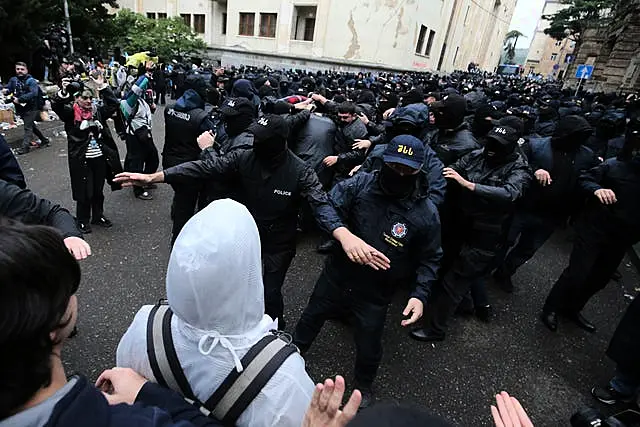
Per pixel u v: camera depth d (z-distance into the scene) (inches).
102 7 701.3
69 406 21.4
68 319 24.0
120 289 128.4
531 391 105.1
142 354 37.5
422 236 79.1
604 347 126.3
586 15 1025.5
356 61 1015.0
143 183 84.4
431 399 99.0
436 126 133.8
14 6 422.3
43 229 23.6
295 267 155.3
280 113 176.4
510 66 2704.2
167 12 1288.1
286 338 39.6
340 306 87.0
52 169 229.9
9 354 19.8
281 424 33.0
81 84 151.2
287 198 88.7
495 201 104.6
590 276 127.7
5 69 457.7
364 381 91.0
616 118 210.7
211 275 32.0
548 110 240.5
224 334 34.5
